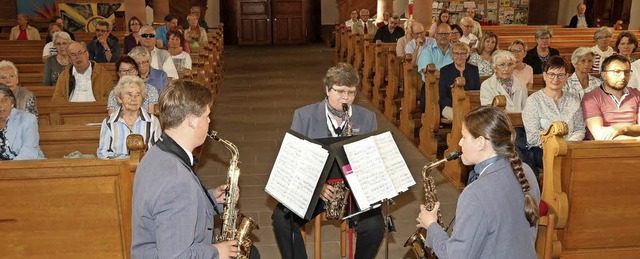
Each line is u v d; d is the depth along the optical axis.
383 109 8.36
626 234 3.44
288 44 19.16
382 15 13.73
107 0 14.50
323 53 16.20
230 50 17.42
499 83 5.03
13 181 2.81
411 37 8.85
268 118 8.04
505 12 17.67
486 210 1.94
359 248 3.10
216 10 18.94
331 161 2.53
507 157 2.03
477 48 7.04
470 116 2.09
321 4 19.20
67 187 2.86
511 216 1.97
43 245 2.93
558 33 10.62
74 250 2.96
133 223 1.93
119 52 7.87
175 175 1.85
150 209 1.83
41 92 5.41
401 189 2.65
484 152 2.06
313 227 4.31
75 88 5.17
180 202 1.82
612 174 3.31
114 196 2.90
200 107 1.93
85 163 2.84
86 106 4.84
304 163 2.59
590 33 10.75
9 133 3.51
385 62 8.34
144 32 6.23
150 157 1.93
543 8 17.73
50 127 4.11
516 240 1.98
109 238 2.97
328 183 2.90
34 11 15.27
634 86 5.79
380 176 2.61
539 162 4.24
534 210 2.00
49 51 7.48
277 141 6.80
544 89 4.25
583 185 3.32
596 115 4.09
